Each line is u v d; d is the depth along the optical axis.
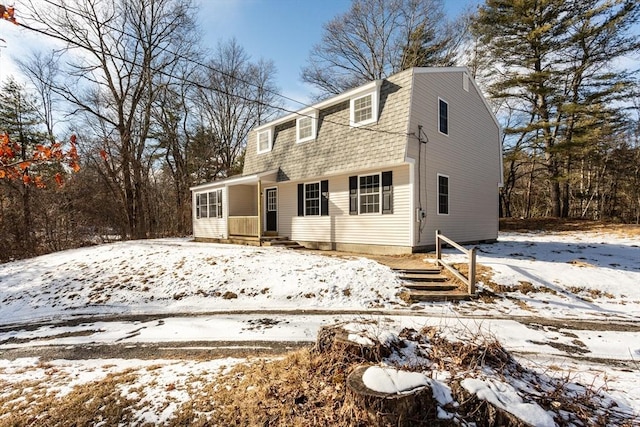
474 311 6.33
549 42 18.95
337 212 12.27
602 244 12.26
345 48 25.12
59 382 3.57
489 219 14.12
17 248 16.42
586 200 27.97
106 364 4.37
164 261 10.01
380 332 3.07
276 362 3.61
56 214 17.56
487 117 14.30
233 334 5.51
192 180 26.11
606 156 24.02
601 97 18.83
